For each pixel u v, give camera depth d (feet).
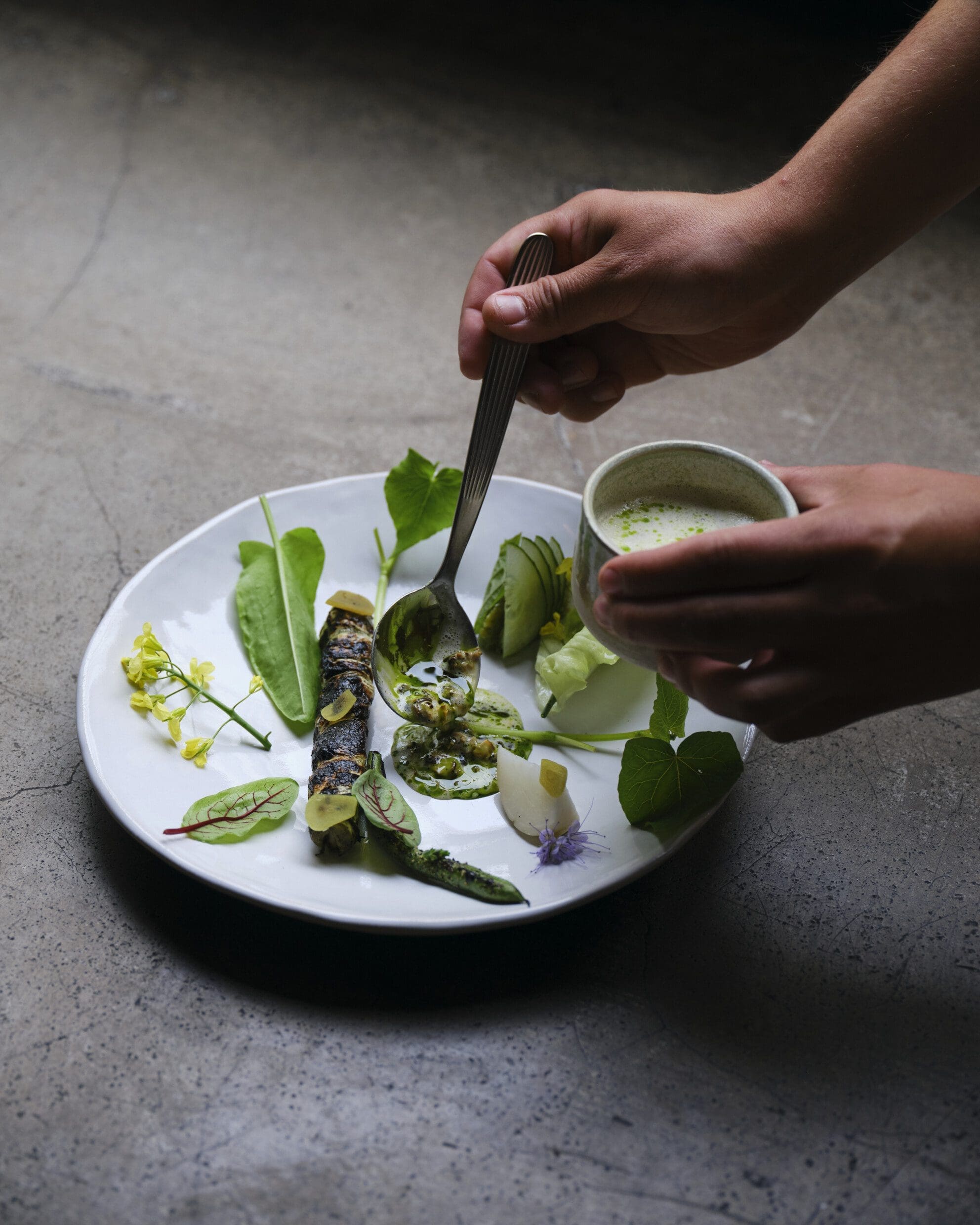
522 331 2.20
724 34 4.52
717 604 1.79
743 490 2.05
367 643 2.25
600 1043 1.90
